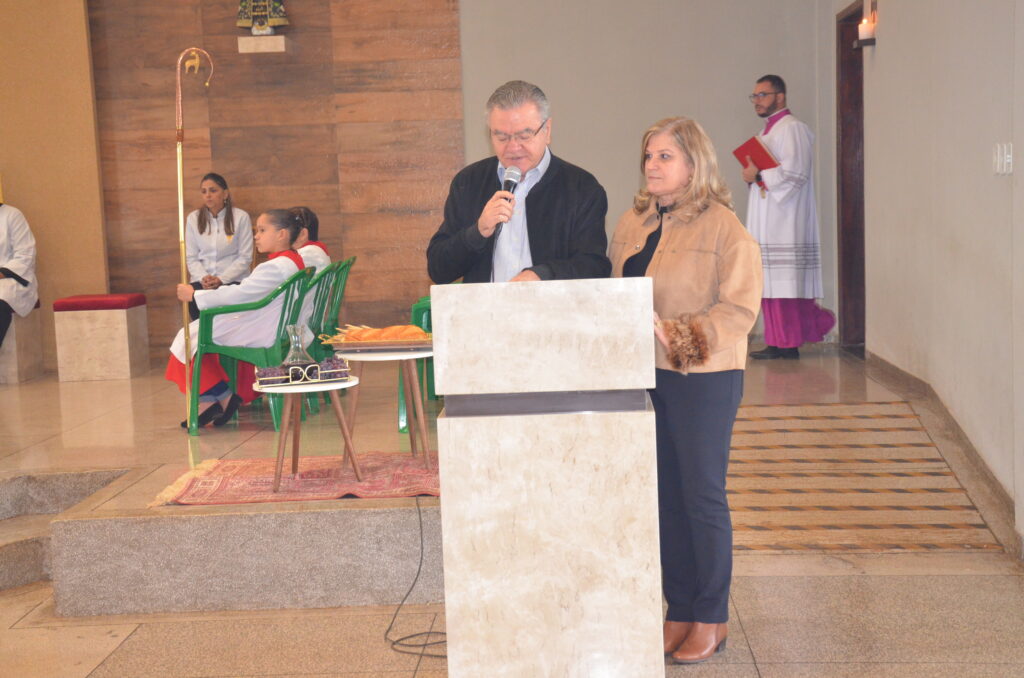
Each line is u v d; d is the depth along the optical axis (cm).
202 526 378
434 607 376
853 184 802
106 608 382
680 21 840
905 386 605
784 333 747
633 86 845
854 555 410
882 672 305
